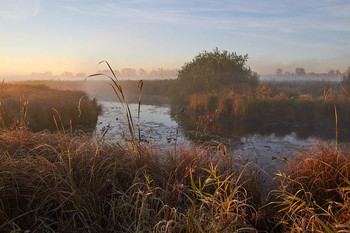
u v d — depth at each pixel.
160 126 9.97
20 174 2.56
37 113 9.30
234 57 19.84
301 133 8.88
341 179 2.73
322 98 11.45
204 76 18.70
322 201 2.72
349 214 2.05
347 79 15.71
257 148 6.57
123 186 2.79
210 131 9.11
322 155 3.15
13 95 12.13
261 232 2.48
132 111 14.81
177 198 2.47
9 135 3.67
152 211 2.33
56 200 2.31
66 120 9.77
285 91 15.61
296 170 3.28
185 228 2.02
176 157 3.46
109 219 2.27
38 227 2.05
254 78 19.84
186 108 15.24
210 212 2.15
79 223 2.26
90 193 2.44
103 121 11.02
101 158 3.10
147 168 3.01
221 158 3.66
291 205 2.30
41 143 3.47
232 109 12.25
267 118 11.49
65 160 2.88
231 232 1.92
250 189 2.93
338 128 9.61
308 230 2.02
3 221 2.08
